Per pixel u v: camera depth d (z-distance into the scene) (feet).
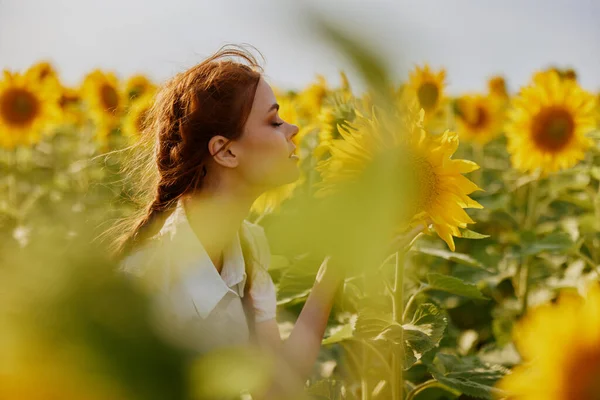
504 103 31.30
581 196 16.87
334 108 9.09
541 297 13.41
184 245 6.49
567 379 1.09
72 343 0.64
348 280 8.59
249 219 12.82
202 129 6.71
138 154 7.89
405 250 8.05
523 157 16.56
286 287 9.62
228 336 0.77
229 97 6.64
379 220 0.74
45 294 0.64
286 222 0.75
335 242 0.73
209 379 0.67
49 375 0.63
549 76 16.30
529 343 1.20
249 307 8.07
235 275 7.55
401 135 0.79
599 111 23.85
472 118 24.57
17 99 22.31
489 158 28.30
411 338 7.25
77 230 0.74
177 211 6.77
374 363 7.97
